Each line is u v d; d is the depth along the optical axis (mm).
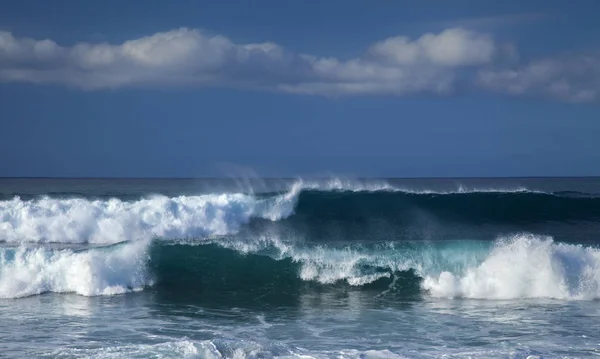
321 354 11156
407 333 12781
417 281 17078
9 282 15922
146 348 11242
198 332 12773
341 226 22562
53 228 21141
